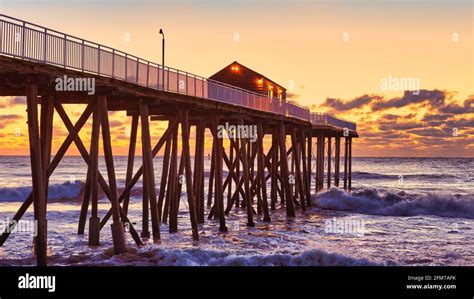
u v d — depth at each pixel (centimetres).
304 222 2664
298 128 3406
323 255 1577
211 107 2153
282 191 3588
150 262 1532
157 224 1831
